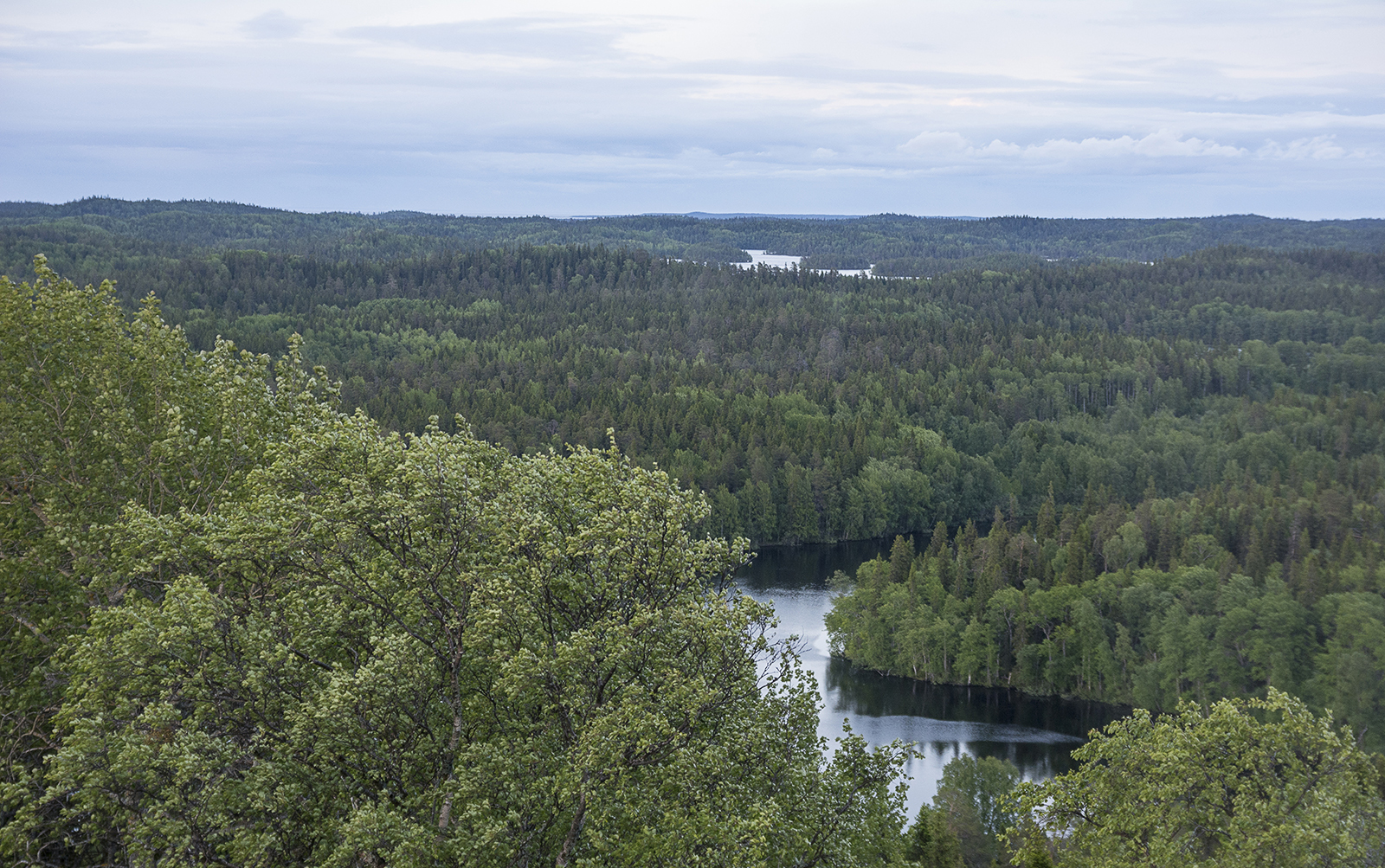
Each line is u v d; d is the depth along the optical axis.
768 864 19.47
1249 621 83.62
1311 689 78.75
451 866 18.98
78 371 30.58
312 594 22.94
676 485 25.36
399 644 20.38
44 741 24.62
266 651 20.75
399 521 23.16
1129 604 91.44
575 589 23.30
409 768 20.81
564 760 20.73
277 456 26.80
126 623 20.91
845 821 21.14
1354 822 29.58
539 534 23.33
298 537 22.97
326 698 19.30
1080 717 83.31
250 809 19.45
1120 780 32.62
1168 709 83.44
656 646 22.66
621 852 19.41
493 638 21.69
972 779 57.47
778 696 24.16
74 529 25.97
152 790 19.39
